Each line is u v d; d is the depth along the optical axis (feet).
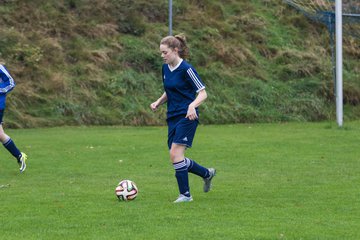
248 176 90.38
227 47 211.82
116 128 168.45
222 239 53.36
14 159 109.70
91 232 56.29
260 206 68.03
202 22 220.84
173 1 228.02
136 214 63.77
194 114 68.74
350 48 230.27
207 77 198.90
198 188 80.79
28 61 186.09
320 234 55.01
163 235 54.85
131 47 203.31
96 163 104.47
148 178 89.51
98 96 184.65
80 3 214.48
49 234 55.72
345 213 64.18
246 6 235.61
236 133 153.89
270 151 118.62
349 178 87.71
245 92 198.08
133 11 216.74
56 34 201.05
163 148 124.26
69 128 167.73
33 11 205.05
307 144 129.49
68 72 189.16
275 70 211.00
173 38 70.59
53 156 113.09
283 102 197.57
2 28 195.62
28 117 171.12
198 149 121.90
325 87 205.57
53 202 71.00
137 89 190.39
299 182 84.58
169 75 71.10
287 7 237.66
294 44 224.33
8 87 96.22
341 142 132.77
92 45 201.67
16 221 61.00
